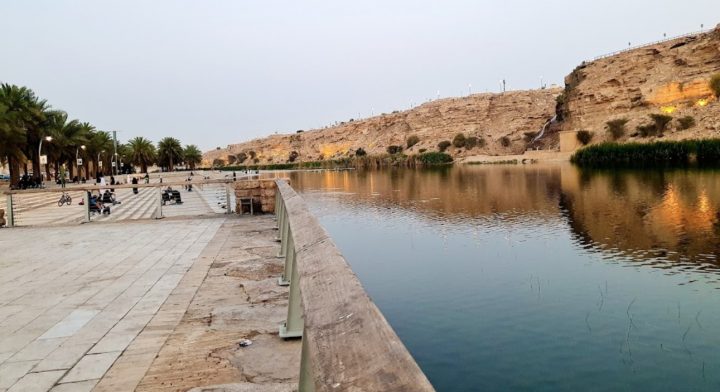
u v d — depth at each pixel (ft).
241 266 24.06
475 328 37.19
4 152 139.13
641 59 354.54
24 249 30.76
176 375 11.88
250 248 28.91
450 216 104.22
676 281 49.60
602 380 27.81
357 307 4.77
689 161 220.23
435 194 151.84
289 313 14.08
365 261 64.08
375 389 3.07
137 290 20.18
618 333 35.29
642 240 70.85
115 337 14.69
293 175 345.31
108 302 18.54
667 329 35.70
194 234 35.32
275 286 19.92
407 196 149.59
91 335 14.89
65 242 33.32
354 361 3.67
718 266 54.75
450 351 32.91
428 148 490.90
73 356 13.24
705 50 315.58
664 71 333.01
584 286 48.70
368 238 81.87
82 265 25.53
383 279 54.03
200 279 21.75
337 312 4.93
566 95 404.57
